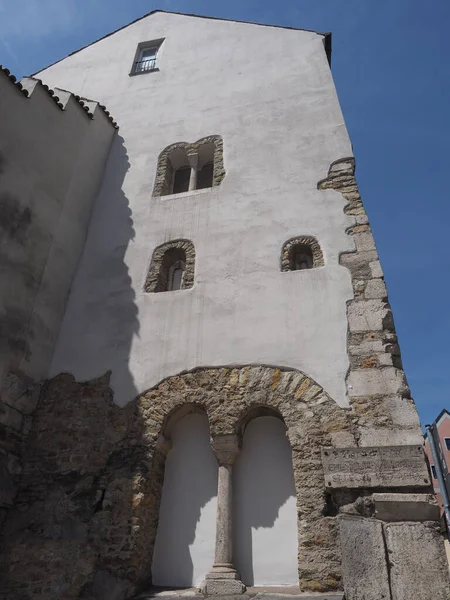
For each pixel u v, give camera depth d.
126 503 7.09
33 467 7.84
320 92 11.57
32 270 9.06
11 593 6.64
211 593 6.25
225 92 12.56
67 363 8.94
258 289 8.73
